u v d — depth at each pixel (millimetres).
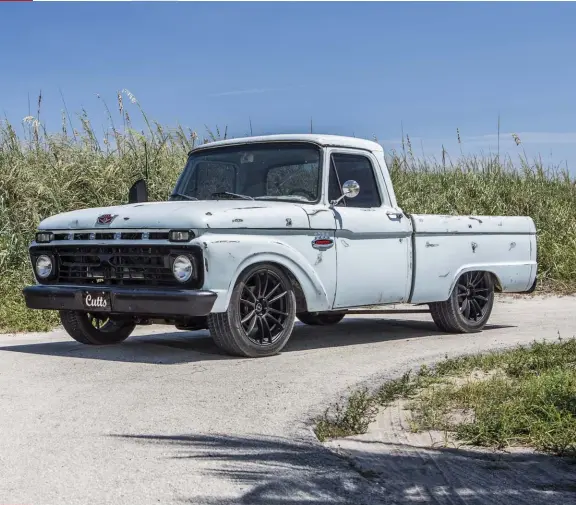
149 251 7551
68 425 5434
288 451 4891
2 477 4426
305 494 4164
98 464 4625
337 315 10828
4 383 6723
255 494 4156
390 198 9078
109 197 14023
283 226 7863
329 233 8289
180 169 14664
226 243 7430
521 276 10305
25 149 14758
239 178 8734
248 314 7859
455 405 5961
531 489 4246
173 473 4469
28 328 10500
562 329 10141
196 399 6129
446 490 4234
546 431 5035
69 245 8031
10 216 13234
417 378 6816
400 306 12711
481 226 9773
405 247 8992
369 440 5121
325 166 8469
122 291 7582
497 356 7641
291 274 8094
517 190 17625
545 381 6137
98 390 6434
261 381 6762
